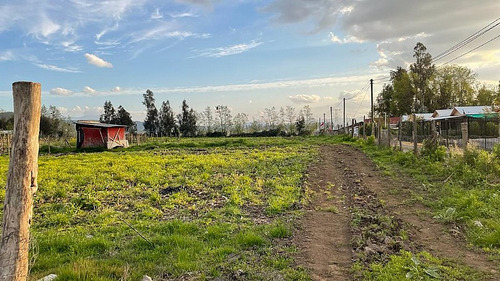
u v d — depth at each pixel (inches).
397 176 531.5
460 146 804.0
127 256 236.7
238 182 503.8
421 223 309.4
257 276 205.6
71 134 2305.6
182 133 2812.5
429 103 2516.0
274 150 1082.7
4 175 619.2
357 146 1176.2
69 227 314.3
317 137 2059.5
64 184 515.8
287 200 390.0
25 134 149.8
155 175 580.1
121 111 2923.2
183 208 376.8
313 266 219.0
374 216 318.7
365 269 209.8
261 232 283.6
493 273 205.5
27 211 151.2
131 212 360.8
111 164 765.9
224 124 2962.6
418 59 2501.2
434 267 209.3
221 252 240.7
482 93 2368.4
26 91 149.3
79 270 201.8
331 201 398.9
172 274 212.2
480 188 396.8
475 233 267.9
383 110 3157.0
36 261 223.1
